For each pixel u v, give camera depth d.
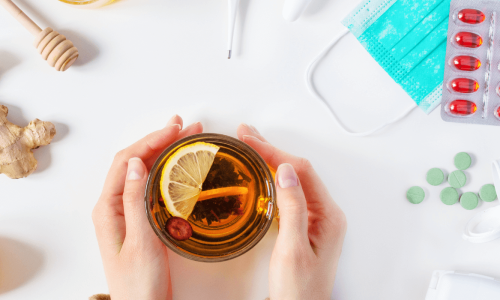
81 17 0.55
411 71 0.56
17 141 0.53
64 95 0.55
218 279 0.56
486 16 0.55
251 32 0.55
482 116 0.56
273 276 0.50
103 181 0.56
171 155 0.45
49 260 0.56
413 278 0.57
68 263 0.56
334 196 0.56
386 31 0.55
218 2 0.55
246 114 0.56
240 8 0.55
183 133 0.53
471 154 0.56
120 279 0.51
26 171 0.54
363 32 0.55
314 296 0.50
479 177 0.56
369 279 0.56
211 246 0.45
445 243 0.57
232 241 0.46
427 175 0.56
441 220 0.56
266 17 0.55
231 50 0.55
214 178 0.46
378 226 0.56
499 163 0.55
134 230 0.49
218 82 0.56
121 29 0.55
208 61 0.55
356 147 0.56
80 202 0.56
